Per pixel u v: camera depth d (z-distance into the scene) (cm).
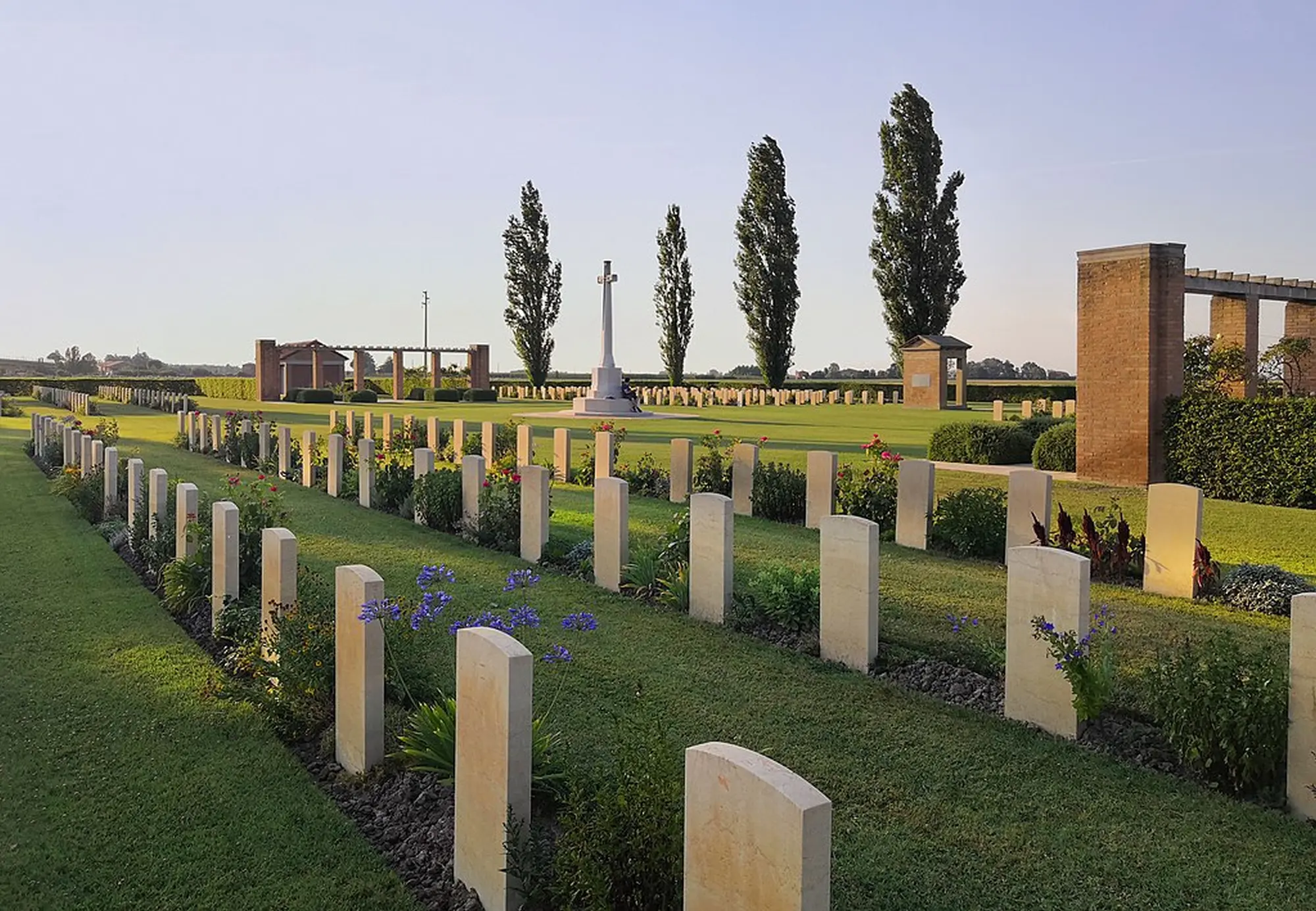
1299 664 505
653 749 428
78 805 527
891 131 5341
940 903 429
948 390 5200
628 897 381
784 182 5881
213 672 732
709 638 808
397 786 536
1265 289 2105
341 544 1246
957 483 1808
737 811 323
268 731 625
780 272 5925
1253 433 1619
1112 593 970
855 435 3162
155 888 448
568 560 1091
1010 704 641
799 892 298
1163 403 1744
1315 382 2422
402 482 1558
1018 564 630
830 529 752
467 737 444
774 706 657
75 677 729
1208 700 537
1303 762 504
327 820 510
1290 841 480
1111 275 1766
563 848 404
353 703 561
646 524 1360
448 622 843
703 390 5997
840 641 748
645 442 2827
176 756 589
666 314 6581
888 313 5484
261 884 452
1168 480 1742
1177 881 445
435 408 5366
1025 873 453
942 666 728
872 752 585
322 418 4234
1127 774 553
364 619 544
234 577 820
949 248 5422
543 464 2053
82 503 1538
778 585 849
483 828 432
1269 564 1121
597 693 682
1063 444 2005
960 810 513
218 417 2550
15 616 905
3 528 1424
